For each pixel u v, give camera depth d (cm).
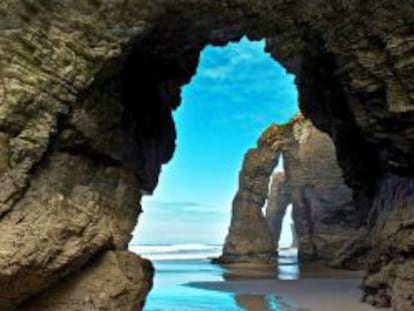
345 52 1848
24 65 1509
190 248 12862
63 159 1667
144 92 2272
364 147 2473
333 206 4803
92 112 1736
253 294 2728
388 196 2256
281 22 1895
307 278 3597
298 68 2642
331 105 2494
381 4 1662
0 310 1469
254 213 5503
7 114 1474
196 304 2420
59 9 1552
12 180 1470
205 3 1764
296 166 5278
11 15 1493
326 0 1697
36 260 1406
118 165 1941
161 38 2033
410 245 1905
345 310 2108
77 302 1562
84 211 1625
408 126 1869
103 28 1625
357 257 4172
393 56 1736
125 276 1689
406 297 1852
